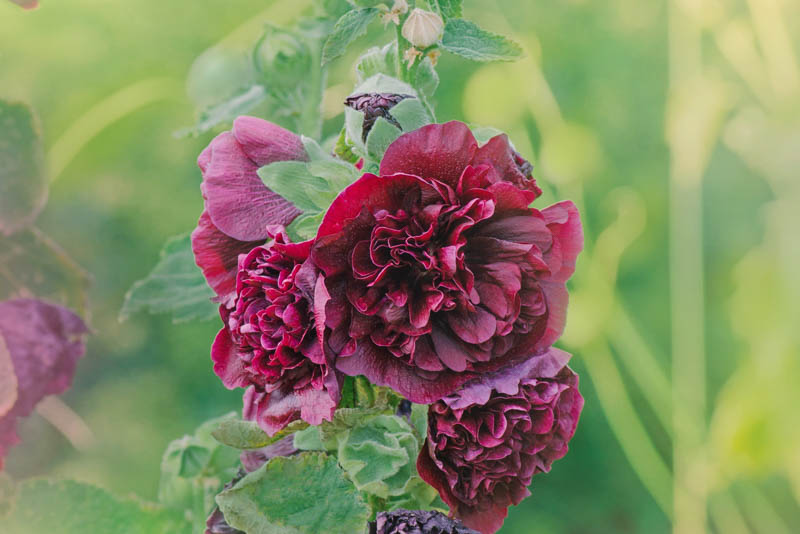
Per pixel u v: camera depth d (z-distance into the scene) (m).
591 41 2.07
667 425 1.57
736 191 1.99
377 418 0.61
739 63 1.47
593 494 1.96
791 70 1.43
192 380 1.93
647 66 2.05
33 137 0.70
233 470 0.74
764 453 1.46
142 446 1.86
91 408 1.90
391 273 0.58
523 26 2.02
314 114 0.83
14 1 0.69
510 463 0.61
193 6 1.99
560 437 0.61
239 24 1.98
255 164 0.62
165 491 0.74
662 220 1.99
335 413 0.60
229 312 0.60
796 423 1.43
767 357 1.45
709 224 2.00
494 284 0.58
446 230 0.58
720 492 1.55
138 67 1.98
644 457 1.55
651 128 2.02
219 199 0.61
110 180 2.01
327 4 0.81
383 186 0.57
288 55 0.81
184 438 0.74
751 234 1.96
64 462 1.58
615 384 1.55
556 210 0.60
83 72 1.98
